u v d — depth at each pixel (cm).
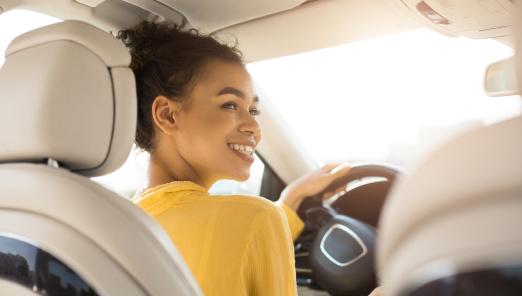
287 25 191
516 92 37
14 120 85
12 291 79
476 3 158
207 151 120
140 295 74
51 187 78
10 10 155
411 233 32
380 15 180
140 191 127
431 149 33
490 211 28
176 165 123
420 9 171
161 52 124
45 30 87
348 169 189
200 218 105
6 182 82
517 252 28
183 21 181
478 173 29
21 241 78
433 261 30
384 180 206
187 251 104
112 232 75
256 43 206
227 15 182
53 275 76
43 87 82
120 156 89
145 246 76
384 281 35
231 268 101
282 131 239
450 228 30
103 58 87
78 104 84
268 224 104
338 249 185
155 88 123
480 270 29
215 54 123
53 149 83
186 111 121
